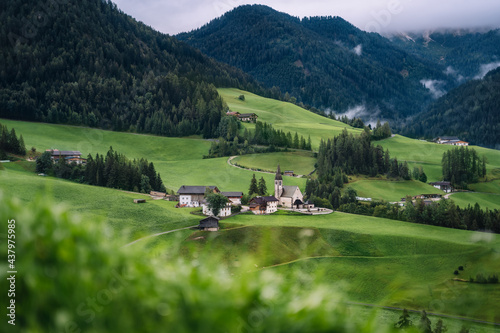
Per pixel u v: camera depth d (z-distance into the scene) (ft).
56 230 9.77
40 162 424.05
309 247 284.20
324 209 412.57
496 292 187.83
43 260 9.27
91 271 9.46
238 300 9.57
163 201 383.86
